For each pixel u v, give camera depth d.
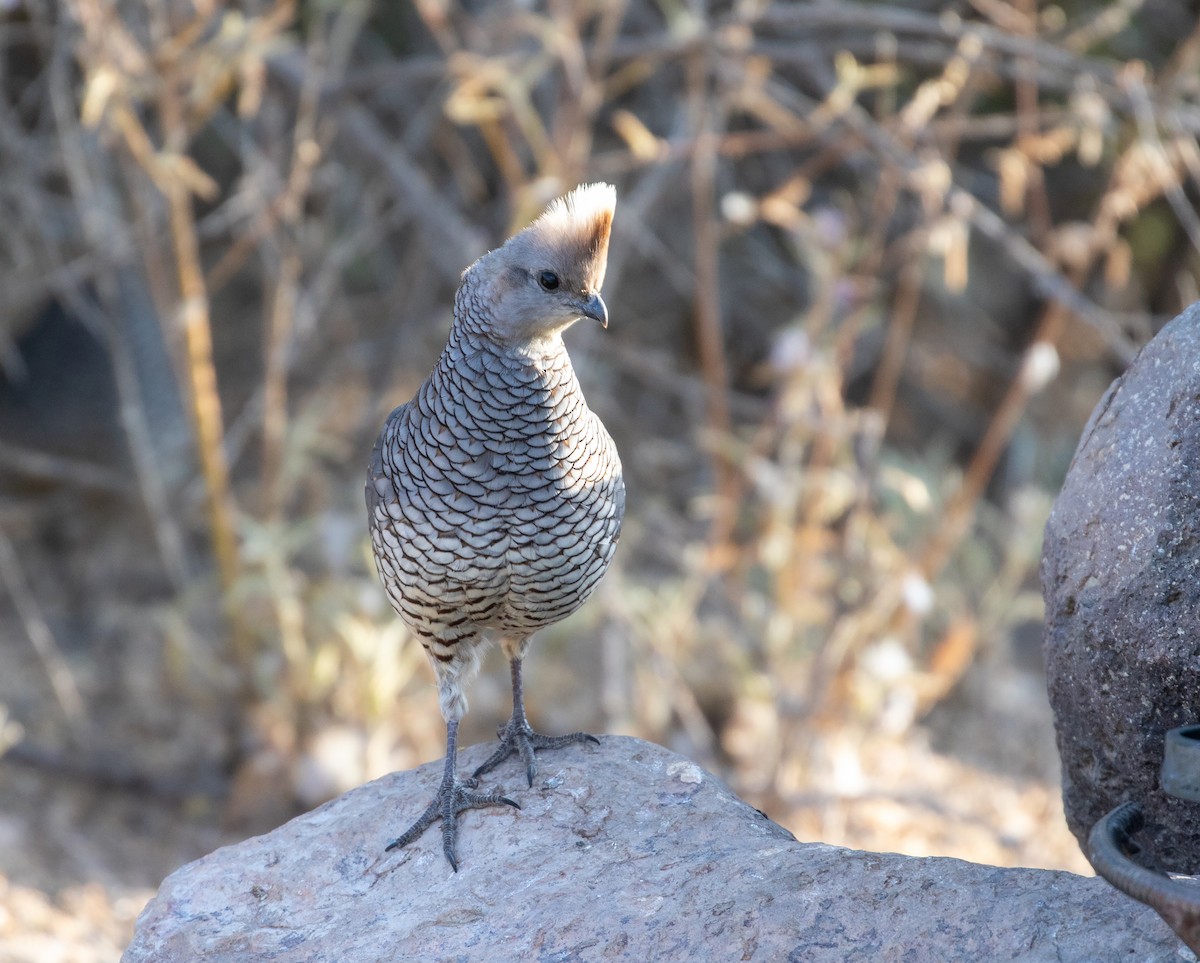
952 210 11.20
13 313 14.10
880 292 13.90
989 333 16.38
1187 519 4.96
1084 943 4.45
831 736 11.75
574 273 5.66
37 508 14.51
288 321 11.84
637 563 14.14
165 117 10.09
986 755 12.41
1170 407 5.08
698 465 15.07
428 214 12.75
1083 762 5.53
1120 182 11.09
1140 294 15.34
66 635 13.39
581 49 11.34
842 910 4.85
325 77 11.81
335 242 14.56
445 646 6.25
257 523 12.84
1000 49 11.48
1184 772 4.11
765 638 11.68
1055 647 5.48
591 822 5.96
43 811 11.13
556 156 10.62
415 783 6.48
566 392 5.84
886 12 10.95
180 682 12.20
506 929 5.30
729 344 16.08
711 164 11.62
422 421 5.90
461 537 5.90
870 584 11.77
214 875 6.02
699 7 10.94
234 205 12.76
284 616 11.14
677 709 11.87
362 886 5.92
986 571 13.53
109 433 14.48
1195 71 12.55
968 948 4.57
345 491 13.83
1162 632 5.00
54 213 13.40
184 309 10.34
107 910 9.98
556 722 12.14
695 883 5.25
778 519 11.45
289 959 5.46
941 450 14.97
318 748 11.11
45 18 11.89
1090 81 11.12
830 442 11.35
